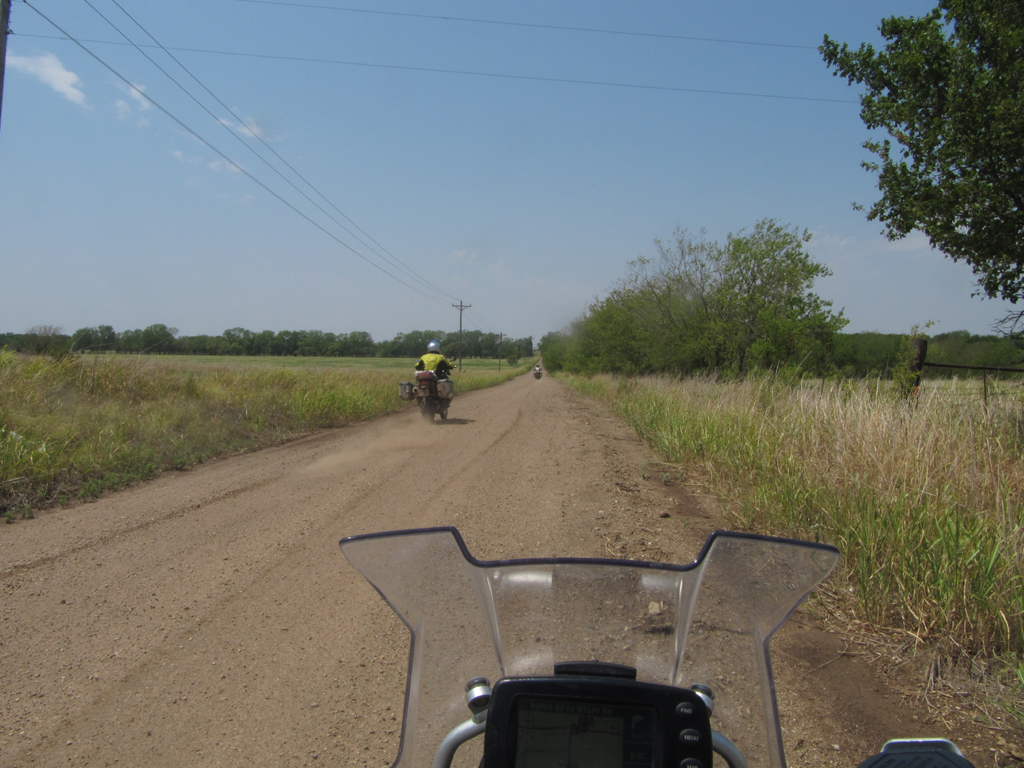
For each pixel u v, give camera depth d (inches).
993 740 111.1
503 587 65.0
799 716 117.7
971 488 199.5
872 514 185.2
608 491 286.5
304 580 179.3
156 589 173.0
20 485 270.5
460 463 365.1
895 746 57.7
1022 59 295.7
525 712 54.1
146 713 116.4
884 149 346.3
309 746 107.0
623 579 64.9
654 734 52.6
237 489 292.0
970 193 305.4
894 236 353.7
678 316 816.3
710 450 335.6
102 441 342.0
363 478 318.7
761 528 220.8
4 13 382.9
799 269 679.1
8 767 101.5
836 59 351.9
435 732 60.9
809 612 159.9
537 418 661.9
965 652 136.0
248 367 786.2
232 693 123.0
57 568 188.2
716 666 61.3
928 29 319.0
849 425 262.1
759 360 657.0
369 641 143.8
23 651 138.7
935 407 263.1
